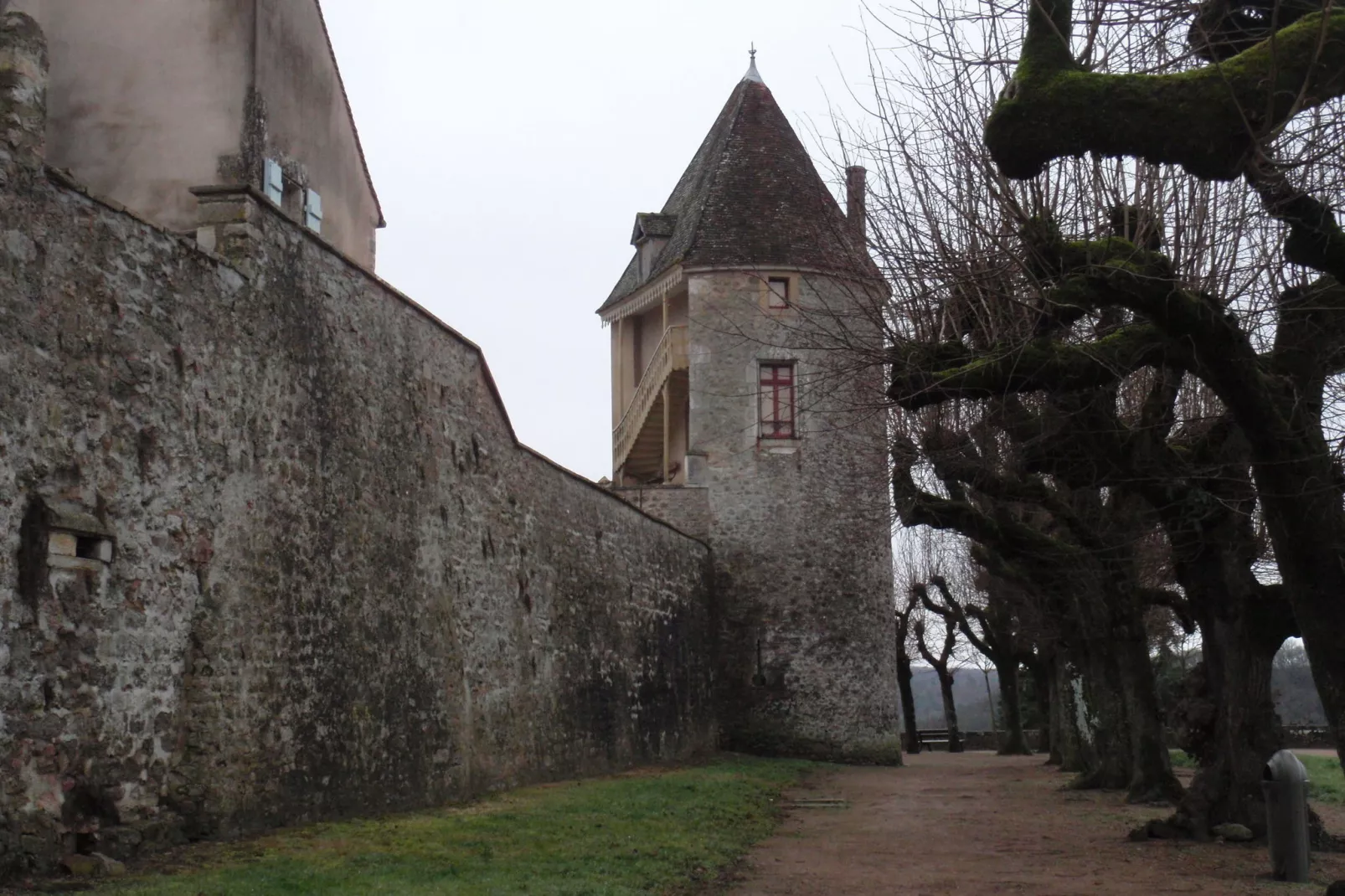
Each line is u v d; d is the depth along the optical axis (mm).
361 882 8359
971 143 12789
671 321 32344
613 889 8719
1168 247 11477
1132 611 18516
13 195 8195
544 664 18766
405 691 13867
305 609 11766
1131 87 7555
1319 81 7441
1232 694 12820
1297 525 9172
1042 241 10375
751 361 29828
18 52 8336
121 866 8422
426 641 14555
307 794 11570
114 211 9242
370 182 18500
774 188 30859
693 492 29906
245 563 10750
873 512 30219
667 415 31016
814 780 23203
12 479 8102
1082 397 12055
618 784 17906
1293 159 8656
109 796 8891
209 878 8211
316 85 16609
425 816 12859
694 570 28219
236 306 10828
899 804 18078
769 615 29641
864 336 16125
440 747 14719
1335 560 9188
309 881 8227
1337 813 17219
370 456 13383
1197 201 11500
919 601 48594
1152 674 18516
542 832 11648
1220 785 13031
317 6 16578
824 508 30000
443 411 15547
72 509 8617
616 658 22391
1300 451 9133
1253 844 12539
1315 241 8594
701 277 30156
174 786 9688
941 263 12906
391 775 13359
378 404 13648
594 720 20969
